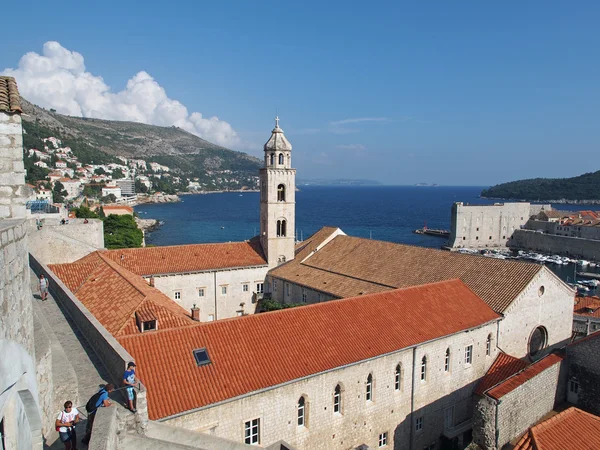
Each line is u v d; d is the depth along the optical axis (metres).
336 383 35.38
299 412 34.00
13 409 13.45
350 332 38.88
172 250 74.56
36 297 40.94
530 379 38.53
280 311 38.44
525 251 190.00
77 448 19.17
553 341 56.22
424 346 41.38
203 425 28.95
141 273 67.31
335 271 68.88
